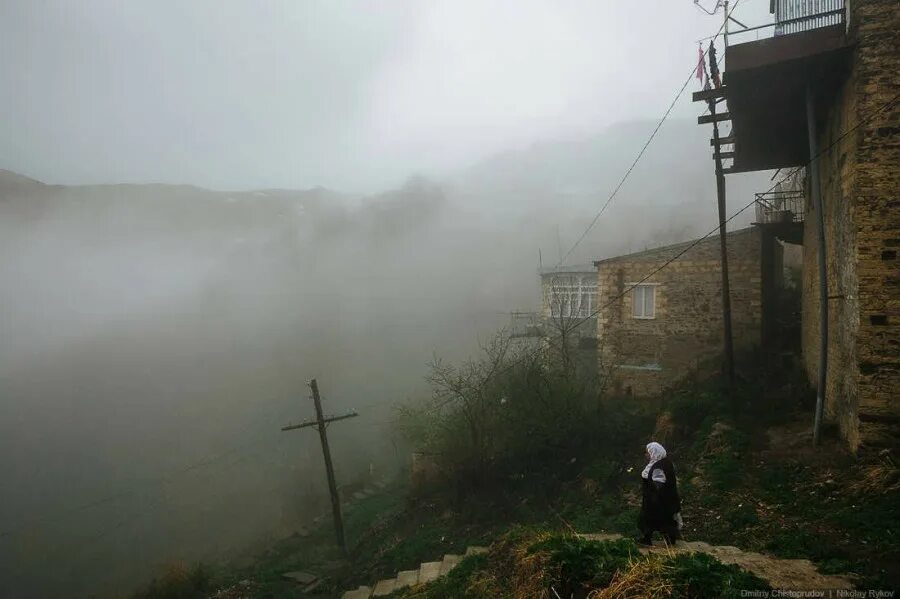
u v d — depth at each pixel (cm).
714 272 1997
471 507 1508
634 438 1579
